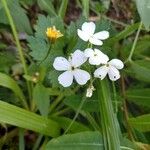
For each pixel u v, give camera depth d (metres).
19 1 0.15
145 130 0.13
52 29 0.12
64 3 0.14
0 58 0.15
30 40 0.13
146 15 0.12
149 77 0.14
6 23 0.14
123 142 0.12
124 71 0.15
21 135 0.14
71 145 0.12
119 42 0.16
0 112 0.11
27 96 0.15
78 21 0.13
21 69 0.16
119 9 0.18
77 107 0.13
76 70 0.12
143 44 0.16
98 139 0.12
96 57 0.12
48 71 0.13
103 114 0.12
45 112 0.13
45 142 0.14
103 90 0.13
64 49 0.13
